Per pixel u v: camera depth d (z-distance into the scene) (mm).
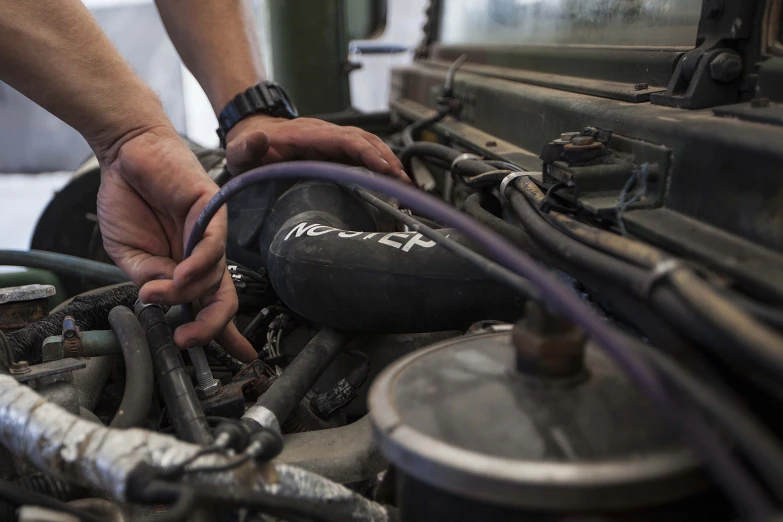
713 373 444
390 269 714
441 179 1409
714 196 546
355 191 834
